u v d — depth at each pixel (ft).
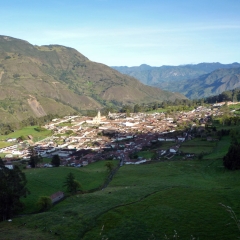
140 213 245.86
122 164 524.52
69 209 272.10
